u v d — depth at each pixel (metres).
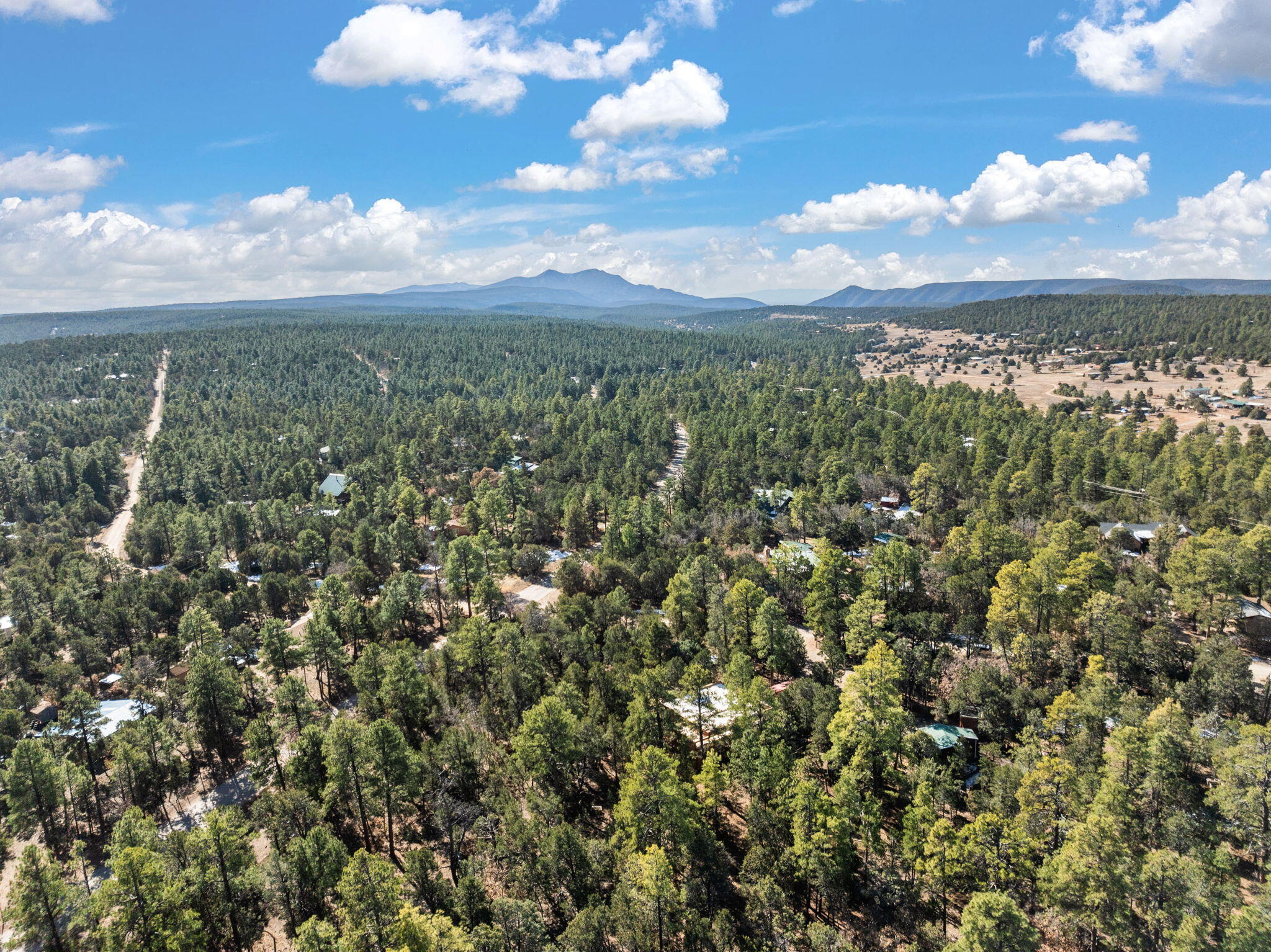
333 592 126.69
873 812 67.81
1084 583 105.69
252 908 63.47
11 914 56.75
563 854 63.78
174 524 179.38
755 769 73.81
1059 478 177.88
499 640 101.69
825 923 64.00
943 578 123.06
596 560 142.75
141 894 55.75
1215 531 121.75
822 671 98.44
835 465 194.50
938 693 96.31
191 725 96.69
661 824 66.19
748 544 156.88
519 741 77.19
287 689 84.62
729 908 64.69
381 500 194.38
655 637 103.12
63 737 88.75
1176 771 70.38
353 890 54.69
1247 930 52.94
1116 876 58.00
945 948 55.53
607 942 59.84
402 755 72.31
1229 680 84.75
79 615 128.50
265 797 75.50
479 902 60.41
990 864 62.53
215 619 126.50
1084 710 79.94
